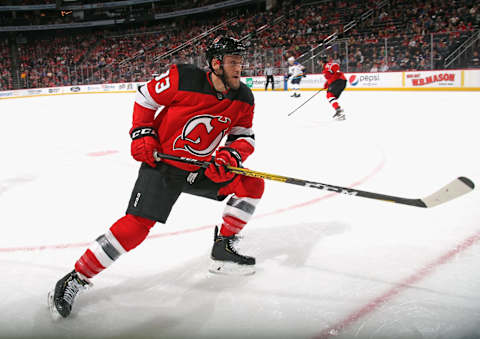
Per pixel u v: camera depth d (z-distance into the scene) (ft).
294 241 9.30
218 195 8.10
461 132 22.58
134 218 6.58
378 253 8.55
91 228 10.57
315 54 59.21
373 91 51.26
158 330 6.12
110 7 104.88
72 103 57.36
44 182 15.40
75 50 100.53
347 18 70.95
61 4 106.01
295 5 82.43
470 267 7.75
